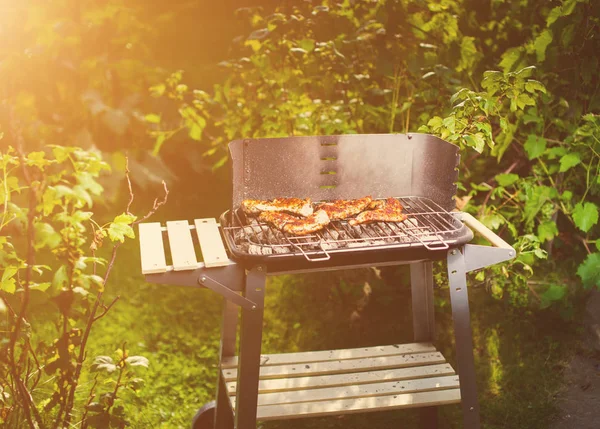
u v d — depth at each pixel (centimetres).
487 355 264
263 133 303
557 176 299
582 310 280
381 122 301
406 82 292
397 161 224
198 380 256
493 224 279
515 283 279
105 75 338
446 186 217
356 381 215
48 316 284
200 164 376
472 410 208
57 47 310
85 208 365
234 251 187
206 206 374
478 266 202
